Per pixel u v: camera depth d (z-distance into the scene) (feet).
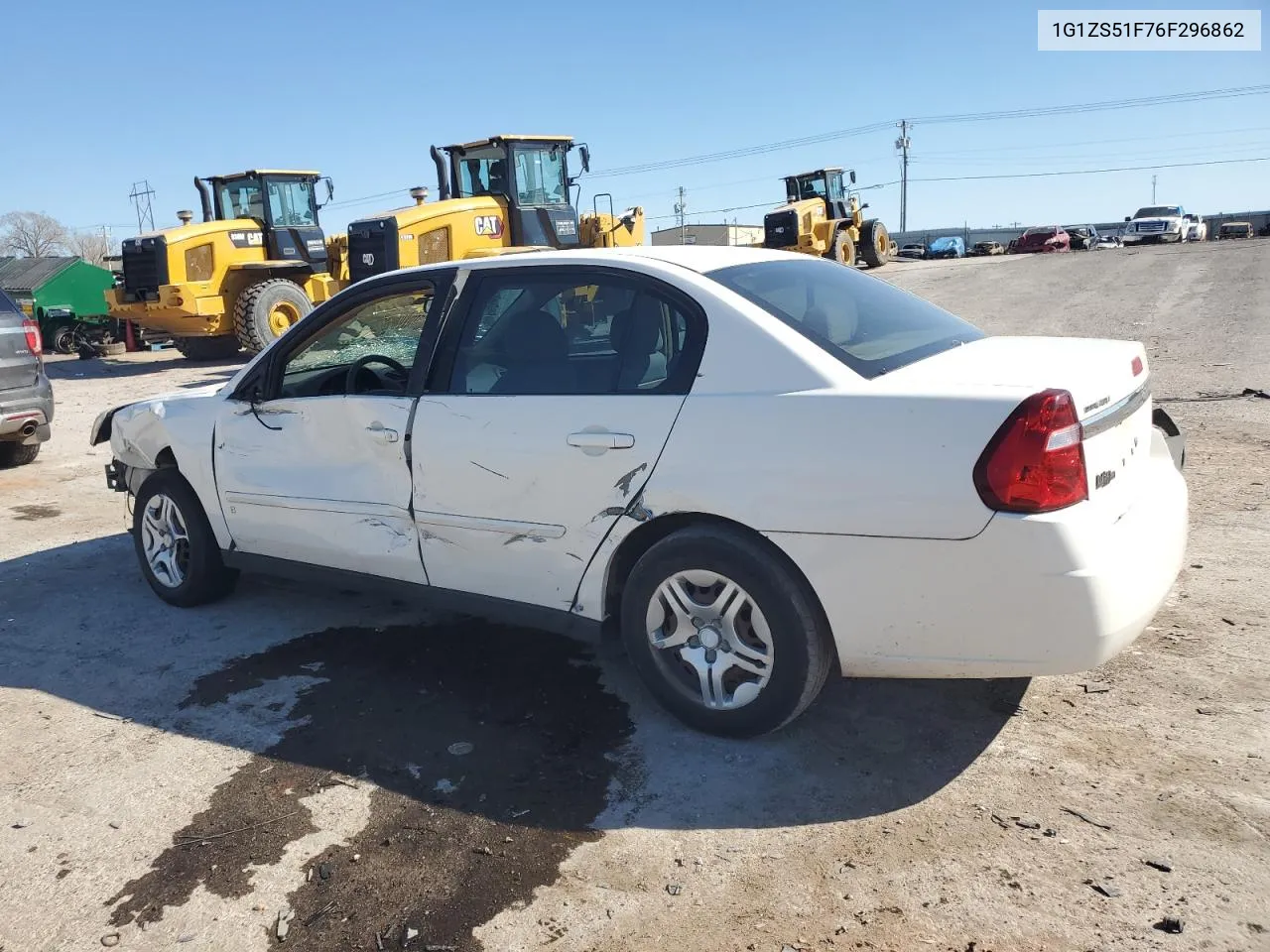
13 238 216.74
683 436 10.49
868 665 9.97
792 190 92.79
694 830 9.46
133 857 9.47
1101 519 9.18
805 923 8.14
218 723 12.07
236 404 14.85
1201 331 40.27
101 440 17.56
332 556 13.85
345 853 9.36
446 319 12.67
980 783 9.91
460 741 11.35
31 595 17.15
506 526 11.87
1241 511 17.53
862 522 9.55
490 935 8.20
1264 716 10.73
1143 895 8.17
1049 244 151.23
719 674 10.82
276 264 55.88
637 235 57.98
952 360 10.45
